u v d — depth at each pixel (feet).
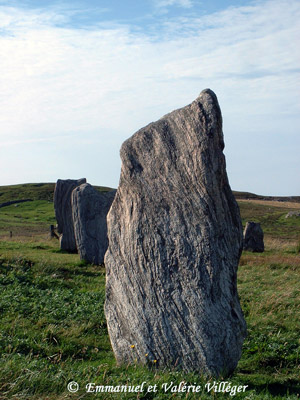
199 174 18.70
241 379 18.95
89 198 48.67
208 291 18.15
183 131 19.42
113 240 20.97
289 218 157.99
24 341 21.89
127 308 20.03
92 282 38.58
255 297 34.37
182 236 18.88
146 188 20.04
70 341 23.34
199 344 18.10
